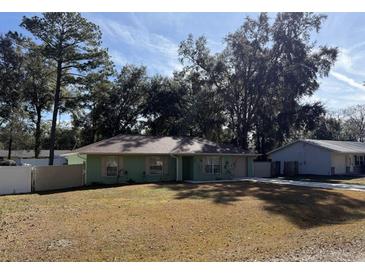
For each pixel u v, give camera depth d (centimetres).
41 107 4222
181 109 4359
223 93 3719
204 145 2830
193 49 3781
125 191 1828
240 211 1280
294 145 3631
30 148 4481
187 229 1002
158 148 2536
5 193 1864
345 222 1173
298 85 3450
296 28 3478
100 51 3203
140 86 4531
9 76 3728
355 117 6625
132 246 823
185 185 2155
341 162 3494
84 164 2323
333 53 3478
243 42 3538
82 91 3444
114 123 4491
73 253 759
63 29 3088
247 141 3931
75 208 1301
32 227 994
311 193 1773
